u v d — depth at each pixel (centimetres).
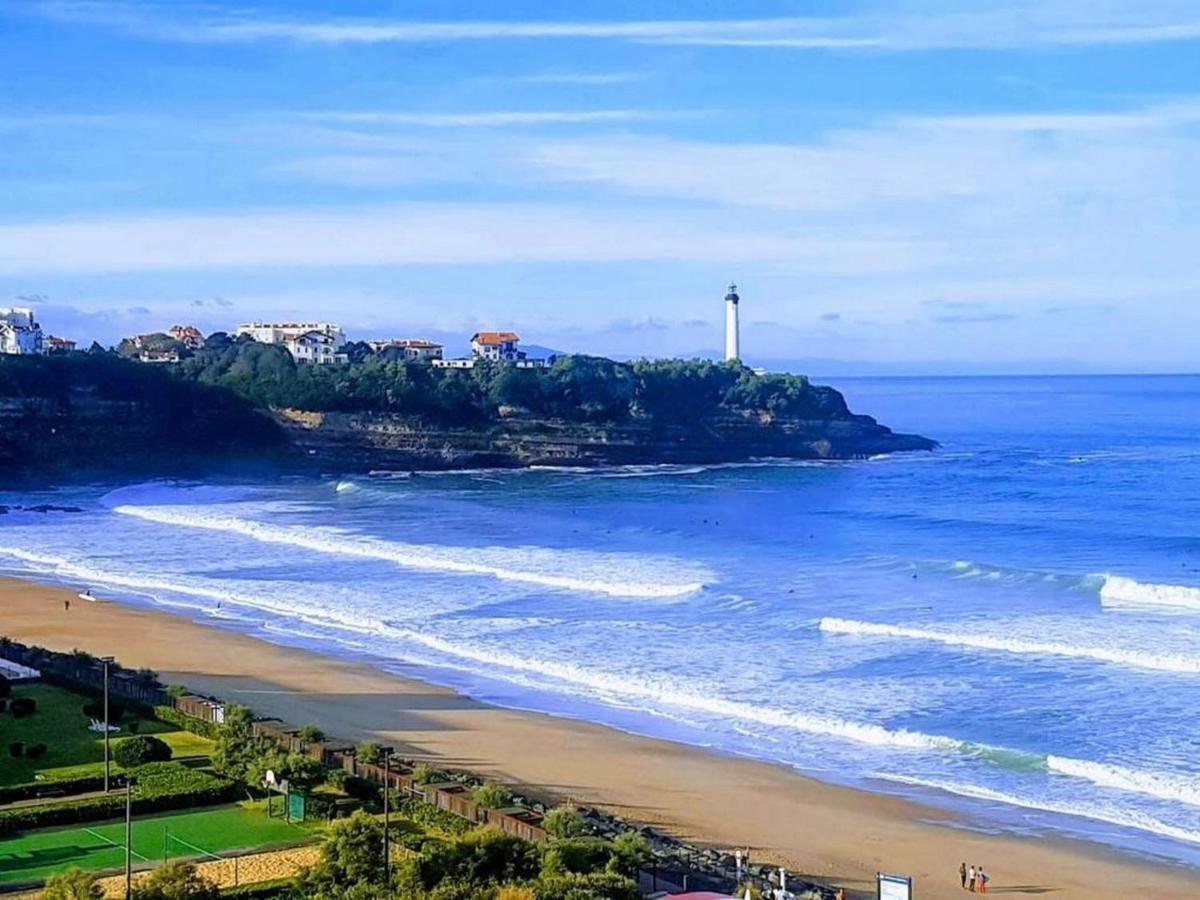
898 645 7244
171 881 3538
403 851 4025
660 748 5494
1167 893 4016
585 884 3478
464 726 5812
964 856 4328
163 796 4466
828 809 4778
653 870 3981
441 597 8775
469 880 3572
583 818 4347
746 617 8069
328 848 3775
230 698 6212
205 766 4897
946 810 4750
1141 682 6391
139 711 5647
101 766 4841
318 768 4541
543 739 5622
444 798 4494
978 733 5572
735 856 4222
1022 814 4697
